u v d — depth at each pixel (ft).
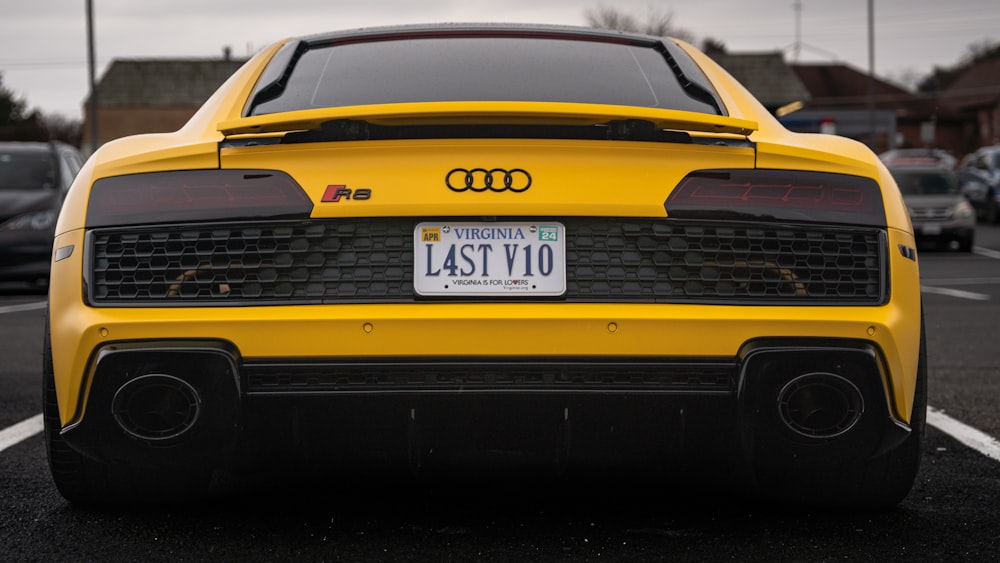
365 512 10.65
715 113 10.30
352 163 9.07
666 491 11.41
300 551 9.49
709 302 9.06
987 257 61.52
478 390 8.91
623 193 9.04
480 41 11.27
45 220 38.58
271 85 10.56
